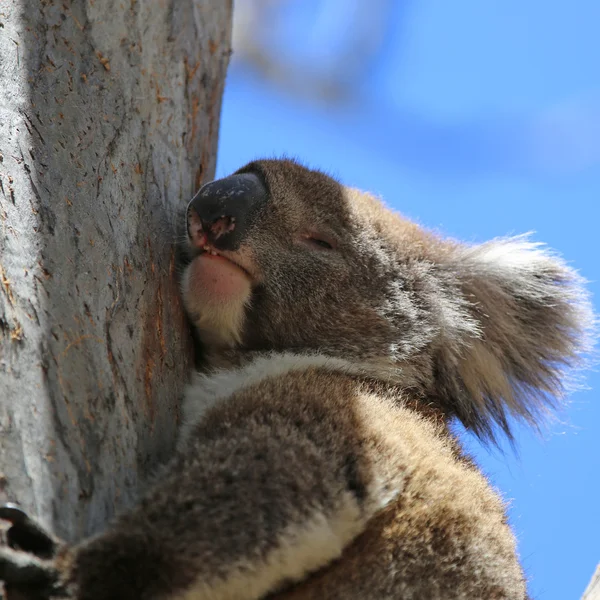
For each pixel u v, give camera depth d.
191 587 6.56
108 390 7.24
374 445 7.86
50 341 7.04
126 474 7.04
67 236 7.81
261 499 6.90
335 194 10.69
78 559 6.34
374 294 10.44
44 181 8.05
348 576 7.43
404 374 10.36
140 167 9.23
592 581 8.15
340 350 10.19
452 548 7.75
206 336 9.80
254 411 7.85
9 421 6.44
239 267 9.70
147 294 8.38
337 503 7.20
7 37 9.07
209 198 9.64
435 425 9.27
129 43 10.07
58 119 8.70
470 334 10.79
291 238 10.09
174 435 7.96
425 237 11.41
